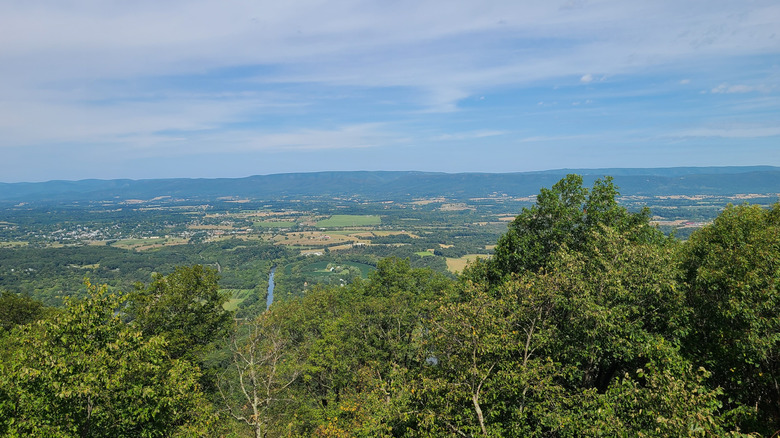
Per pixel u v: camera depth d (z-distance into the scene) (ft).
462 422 56.75
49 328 52.34
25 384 49.88
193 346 113.39
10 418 48.08
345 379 109.50
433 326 63.87
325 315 156.25
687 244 79.20
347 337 120.06
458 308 60.59
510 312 62.59
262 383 101.96
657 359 52.44
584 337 58.13
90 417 53.16
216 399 114.42
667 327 59.62
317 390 132.98
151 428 56.08
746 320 52.54
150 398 55.93
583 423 46.88
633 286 59.16
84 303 54.65
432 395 58.75
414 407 61.77
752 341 49.90
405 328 121.90
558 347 60.29
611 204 91.86
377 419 66.03
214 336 121.80
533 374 53.11
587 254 70.49
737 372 55.93
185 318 113.60
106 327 56.65
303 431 100.07
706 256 65.41
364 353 115.14
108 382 50.52
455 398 55.98
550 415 50.72
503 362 57.62
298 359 123.75
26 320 158.40
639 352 53.83
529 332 60.54
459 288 112.98
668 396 38.99
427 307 118.62
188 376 64.39
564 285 59.57
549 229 96.99
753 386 55.11
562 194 98.12
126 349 55.47
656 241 95.86
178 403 60.49
